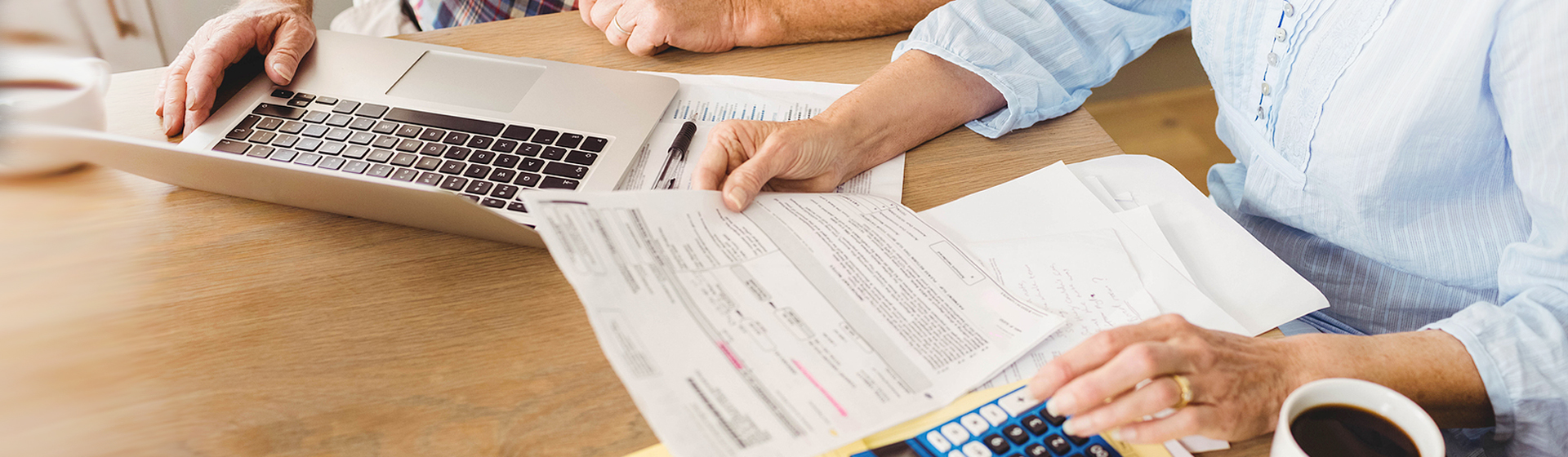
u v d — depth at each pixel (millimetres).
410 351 530
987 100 805
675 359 481
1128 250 628
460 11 1384
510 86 788
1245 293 600
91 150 559
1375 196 724
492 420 486
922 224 649
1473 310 566
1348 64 677
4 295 479
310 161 667
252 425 478
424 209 575
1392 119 667
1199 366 484
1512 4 562
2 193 514
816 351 509
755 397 470
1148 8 892
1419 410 406
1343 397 427
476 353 530
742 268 566
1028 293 583
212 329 541
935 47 797
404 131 712
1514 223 719
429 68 812
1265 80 774
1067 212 670
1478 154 678
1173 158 1789
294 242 621
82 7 1521
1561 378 526
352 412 488
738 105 812
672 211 600
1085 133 801
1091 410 474
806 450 448
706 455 434
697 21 895
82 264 521
